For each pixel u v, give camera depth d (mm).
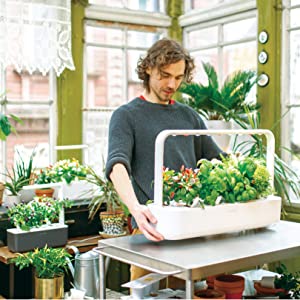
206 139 2379
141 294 1943
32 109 3990
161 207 1773
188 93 3965
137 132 2160
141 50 4492
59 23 3811
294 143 3795
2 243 3385
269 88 3818
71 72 4086
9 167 3912
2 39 3592
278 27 3797
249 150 3631
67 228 3348
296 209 3703
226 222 1845
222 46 4301
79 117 4152
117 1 4332
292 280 2307
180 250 1734
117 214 3633
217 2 4312
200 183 1838
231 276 2051
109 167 1966
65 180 3654
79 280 2738
